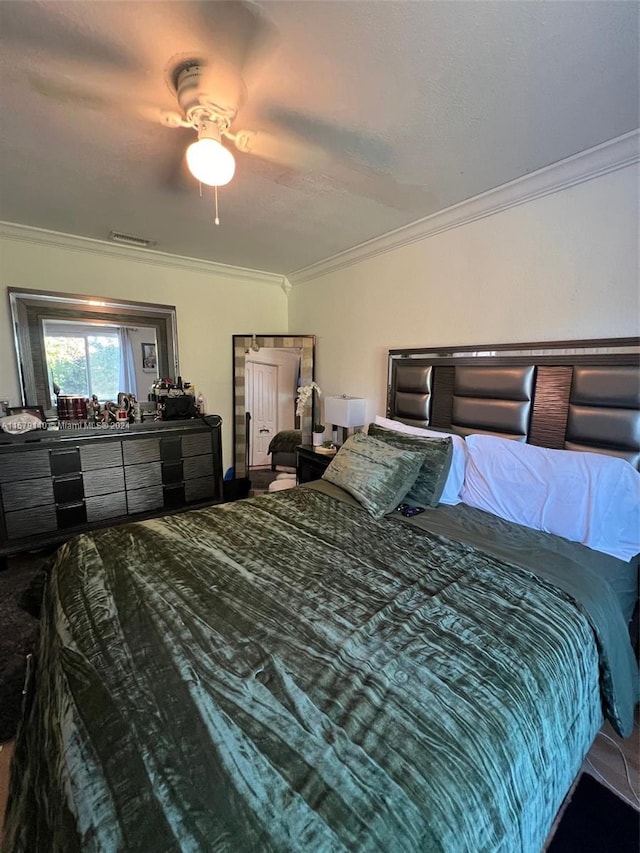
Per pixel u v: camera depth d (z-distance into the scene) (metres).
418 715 0.77
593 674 1.07
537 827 0.77
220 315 3.76
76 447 2.64
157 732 0.71
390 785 0.64
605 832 1.08
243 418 3.86
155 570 1.31
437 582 1.26
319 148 1.65
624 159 1.61
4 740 1.33
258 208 2.29
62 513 2.63
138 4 1.00
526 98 1.33
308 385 3.57
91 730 0.72
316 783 0.63
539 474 1.74
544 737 0.83
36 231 2.68
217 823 0.57
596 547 1.50
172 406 3.16
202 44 1.12
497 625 1.05
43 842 0.61
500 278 2.14
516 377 2.01
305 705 0.78
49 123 1.50
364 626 1.04
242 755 0.67
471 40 1.10
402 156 1.71
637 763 1.29
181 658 0.90
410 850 0.57
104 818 0.58
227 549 1.49
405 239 2.64
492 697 0.82
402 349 2.69
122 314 3.19
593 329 1.77
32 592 1.61
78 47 1.13
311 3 0.99
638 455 1.59
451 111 1.41
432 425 2.50
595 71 1.20
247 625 1.04
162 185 2.01
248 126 1.51
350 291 3.26
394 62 1.18
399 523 1.77
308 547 1.52
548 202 1.90
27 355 2.81
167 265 3.39
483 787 0.67
